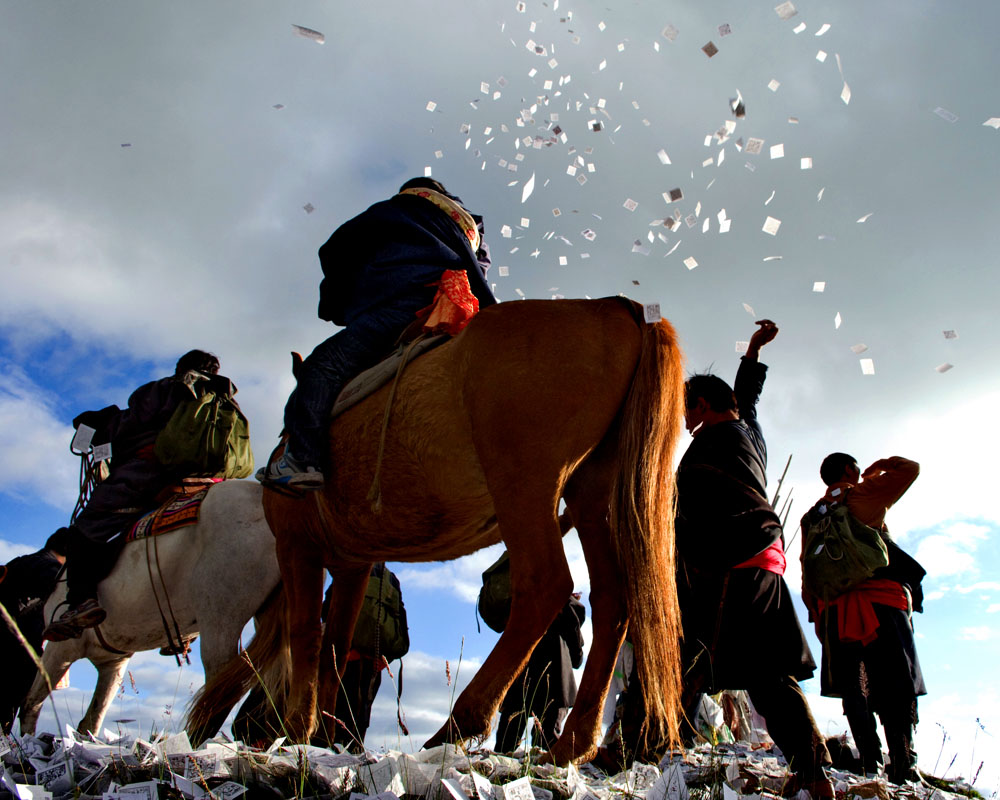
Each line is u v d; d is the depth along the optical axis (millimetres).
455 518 3301
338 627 4160
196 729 4070
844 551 4605
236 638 4695
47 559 6285
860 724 4508
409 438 3234
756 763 3770
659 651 2801
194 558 4984
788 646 3143
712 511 3342
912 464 4727
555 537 2871
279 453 3811
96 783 2494
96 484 5684
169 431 5207
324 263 3932
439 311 3445
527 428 2900
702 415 3863
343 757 2721
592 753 2924
